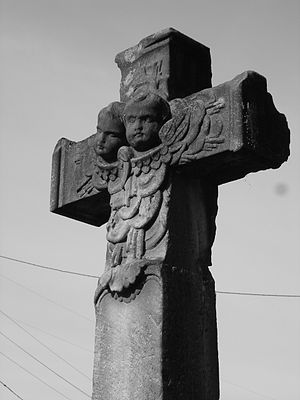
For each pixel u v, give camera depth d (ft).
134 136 17.84
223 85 16.84
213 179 18.22
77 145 20.25
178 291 16.92
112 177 18.74
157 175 17.60
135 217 17.80
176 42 19.17
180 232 17.42
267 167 17.44
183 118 17.22
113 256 17.88
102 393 17.26
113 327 17.47
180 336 16.67
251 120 16.44
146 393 16.37
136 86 19.47
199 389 16.63
